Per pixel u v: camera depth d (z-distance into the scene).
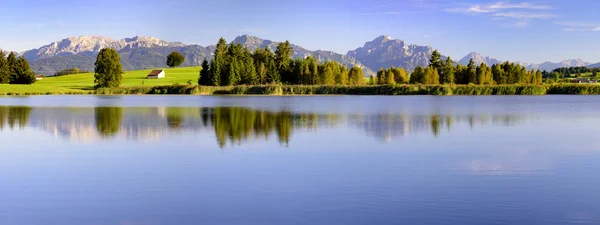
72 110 65.81
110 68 147.25
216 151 29.34
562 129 41.91
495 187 20.22
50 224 16.00
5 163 25.91
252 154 28.22
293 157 27.19
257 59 169.62
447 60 151.50
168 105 79.44
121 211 17.25
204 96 124.69
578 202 18.09
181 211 17.19
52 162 26.12
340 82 153.50
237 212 17.03
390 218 16.28
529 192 19.48
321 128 41.91
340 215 16.61
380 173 22.94
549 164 25.34
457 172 23.22
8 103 84.88
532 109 67.25
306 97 118.00
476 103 85.25
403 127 42.94
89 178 22.22
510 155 28.08
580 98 104.75
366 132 39.03
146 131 39.84
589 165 25.03
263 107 73.94
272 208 17.42
